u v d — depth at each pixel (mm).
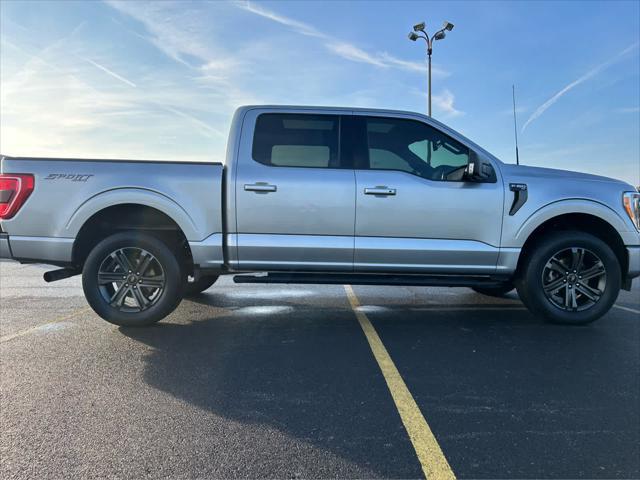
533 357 3805
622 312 5336
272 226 4387
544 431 2619
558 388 3201
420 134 4594
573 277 4613
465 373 3459
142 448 2422
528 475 2215
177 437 2533
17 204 4281
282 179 4371
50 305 5730
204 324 4770
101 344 4086
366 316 5141
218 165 4402
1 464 2268
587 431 2623
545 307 4594
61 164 4320
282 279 4477
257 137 4504
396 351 3939
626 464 2305
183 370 3492
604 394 3107
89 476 2178
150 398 3014
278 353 3877
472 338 4309
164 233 4652
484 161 4500
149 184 4320
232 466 2270
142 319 4453
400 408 2889
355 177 4414
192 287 6188
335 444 2475
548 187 4492
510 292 6629
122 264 4453
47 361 3666
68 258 4340
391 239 4441
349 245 4418
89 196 4281
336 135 4531
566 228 4746
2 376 3361
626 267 4648
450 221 4441
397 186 4402
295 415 2793
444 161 4590
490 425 2682
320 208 4379
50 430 2596
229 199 4355
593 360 3742
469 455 2377
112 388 3166
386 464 2299
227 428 2635
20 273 8922
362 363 3654
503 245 4484
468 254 4469
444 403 2963
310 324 4789
